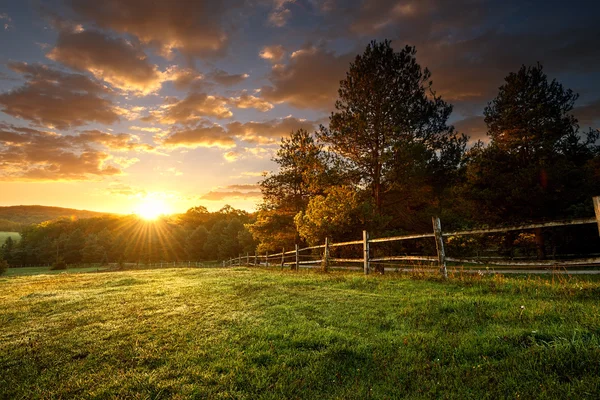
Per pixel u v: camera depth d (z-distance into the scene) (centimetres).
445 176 1714
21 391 350
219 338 467
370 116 1694
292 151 2625
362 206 1495
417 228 1777
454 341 391
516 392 278
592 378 275
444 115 1761
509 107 2011
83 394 335
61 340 506
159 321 579
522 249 2066
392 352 385
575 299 511
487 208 1814
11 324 640
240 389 328
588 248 1677
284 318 547
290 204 2606
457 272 812
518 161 1912
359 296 668
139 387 340
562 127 1881
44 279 1711
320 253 1762
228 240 7544
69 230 13725
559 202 1633
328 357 384
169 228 11062
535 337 369
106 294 946
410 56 1761
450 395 290
